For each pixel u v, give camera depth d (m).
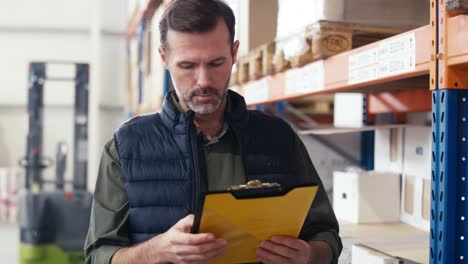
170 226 1.61
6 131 8.69
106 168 1.68
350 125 3.50
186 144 1.64
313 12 2.10
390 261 1.85
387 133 2.83
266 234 1.41
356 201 2.63
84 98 6.46
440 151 1.36
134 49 7.02
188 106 1.58
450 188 1.35
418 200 2.52
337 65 1.95
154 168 1.63
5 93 8.69
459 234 1.36
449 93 1.33
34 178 6.34
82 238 6.25
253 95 2.96
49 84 8.73
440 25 1.34
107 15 8.88
